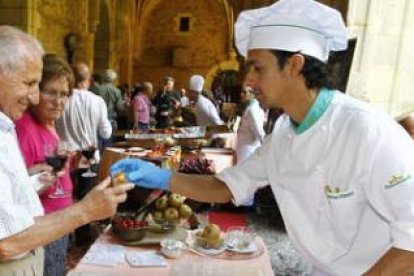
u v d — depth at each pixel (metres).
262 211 4.10
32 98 1.15
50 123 1.76
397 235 0.85
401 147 0.88
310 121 1.01
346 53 2.28
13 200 1.11
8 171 1.10
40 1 6.55
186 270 1.36
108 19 11.54
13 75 1.08
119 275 1.38
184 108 7.16
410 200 0.84
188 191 1.36
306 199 1.05
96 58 11.81
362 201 0.97
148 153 3.53
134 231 1.59
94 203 1.15
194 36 16.53
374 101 2.55
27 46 1.11
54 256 1.76
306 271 2.88
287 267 2.93
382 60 2.52
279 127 1.18
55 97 1.69
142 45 16.66
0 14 6.14
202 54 16.45
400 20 2.47
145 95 6.65
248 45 1.09
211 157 3.84
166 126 7.39
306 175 1.04
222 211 4.07
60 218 1.10
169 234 1.69
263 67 1.00
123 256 1.51
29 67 1.10
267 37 0.98
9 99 1.10
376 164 0.89
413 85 2.54
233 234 1.73
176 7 16.56
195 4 16.36
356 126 0.93
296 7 0.96
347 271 1.04
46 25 6.89
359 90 2.48
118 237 1.64
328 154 0.98
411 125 1.71
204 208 4.03
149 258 1.50
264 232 3.60
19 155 1.19
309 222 1.07
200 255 1.56
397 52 2.51
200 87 5.27
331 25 1.00
